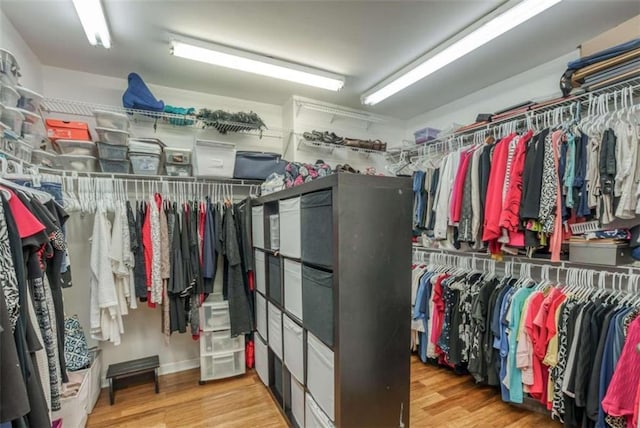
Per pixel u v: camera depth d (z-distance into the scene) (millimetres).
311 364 1715
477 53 2418
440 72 2738
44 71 2500
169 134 2949
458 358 2455
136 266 2336
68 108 2562
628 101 2014
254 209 2691
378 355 1517
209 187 2941
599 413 1636
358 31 2109
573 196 1854
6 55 1483
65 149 2279
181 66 2564
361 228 1462
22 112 1598
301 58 2453
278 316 2207
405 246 1573
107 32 1953
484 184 2289
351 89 3068
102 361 2600
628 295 1824
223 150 2715
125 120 2396
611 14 1925
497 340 2154
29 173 1852
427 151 3475
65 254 1540
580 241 1919
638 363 1509
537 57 2477
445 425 2010
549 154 1935
